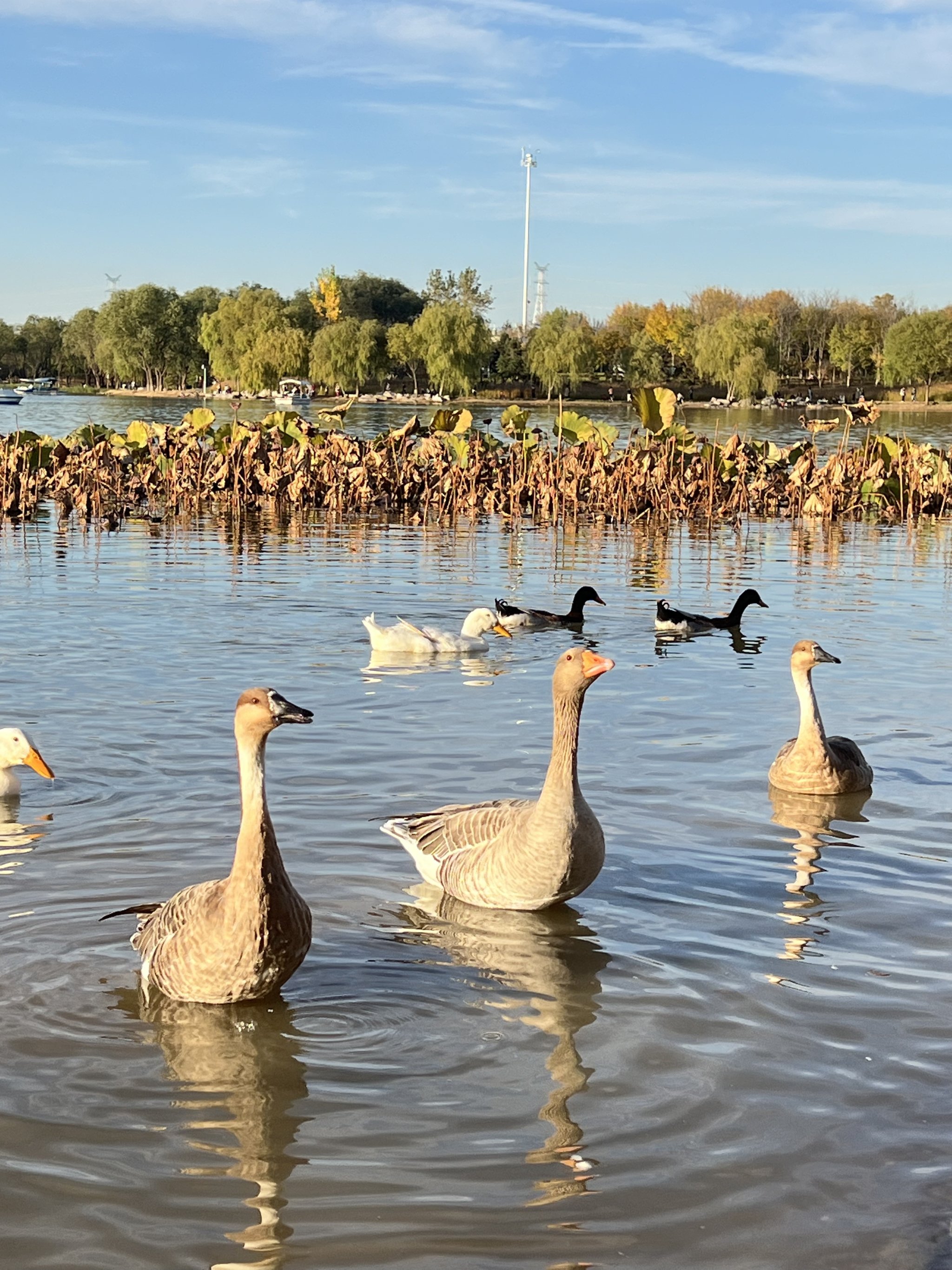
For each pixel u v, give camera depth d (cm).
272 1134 249
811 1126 252
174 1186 234
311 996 303
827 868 379
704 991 304
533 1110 257
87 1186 234
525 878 341
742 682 610
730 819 418
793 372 7562
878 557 1119
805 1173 238
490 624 717
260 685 579
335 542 1180
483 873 349
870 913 348
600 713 545
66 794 426
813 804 434
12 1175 237
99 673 594
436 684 598
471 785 440
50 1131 249
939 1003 298
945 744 502
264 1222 225
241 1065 272
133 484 1576
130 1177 237
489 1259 217
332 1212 228
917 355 5903
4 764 425
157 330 7119
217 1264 216
